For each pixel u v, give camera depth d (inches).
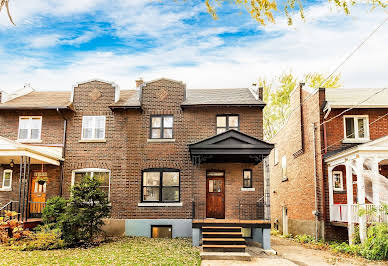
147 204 771.4
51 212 650.8
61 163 796.6
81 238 648.4
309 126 853.2
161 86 821.2
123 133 803.4
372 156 629.3
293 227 959.6
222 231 641.0
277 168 1171.3
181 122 804.6
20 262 478.9
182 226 764.6
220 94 863.1
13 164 742.5
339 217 708.7
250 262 531.8
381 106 762.8
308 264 526.9
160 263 494.3
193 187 732.0
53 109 804.6
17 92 873.5
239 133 683.4
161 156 793.6
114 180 785.6
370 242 588.4
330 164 755.4
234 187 776.3
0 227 614.2
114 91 823.1
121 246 630.5
